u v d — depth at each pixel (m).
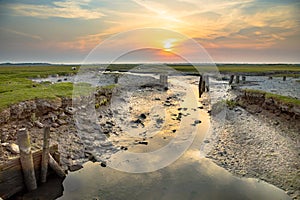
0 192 6.02
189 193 6.84
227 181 7.48
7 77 24.86
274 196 6.73
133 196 6.70
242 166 8.45
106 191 6.89
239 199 6.58
